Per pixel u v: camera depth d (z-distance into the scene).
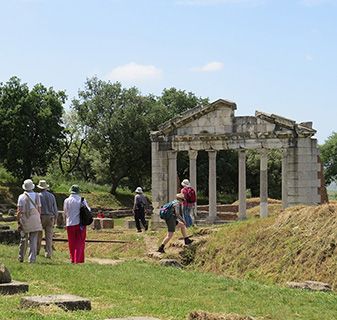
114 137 93.69
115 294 18.33
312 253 27.39
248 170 102.00
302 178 48.50
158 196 53.28
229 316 13.95
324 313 17.75
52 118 86.81
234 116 51.12
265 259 29.02
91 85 98.00
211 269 30.59
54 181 92.62
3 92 86.94
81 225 27.66
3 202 79.12
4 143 85.25
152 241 38.22
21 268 22.11
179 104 114.56
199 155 101.88
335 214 28.80
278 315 16.81
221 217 59.56
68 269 23.06
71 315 14.22
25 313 13.95
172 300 18.05
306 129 48.31
